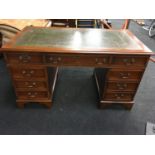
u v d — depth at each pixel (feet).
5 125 5.09
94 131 5.02
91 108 5.85
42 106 5.83
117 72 4.83
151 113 5.76
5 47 4.26
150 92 6.76
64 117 5.44
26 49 4.22
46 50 4.22
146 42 12.10
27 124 5.15
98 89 6.23
